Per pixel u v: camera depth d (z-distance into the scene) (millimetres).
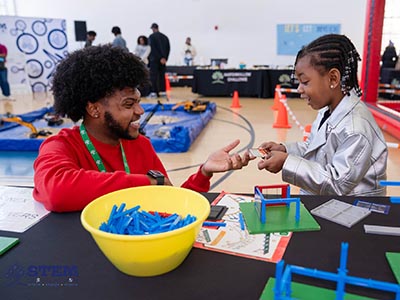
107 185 834
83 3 9641
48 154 932
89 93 946
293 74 1289
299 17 8852
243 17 9180
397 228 739
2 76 7371
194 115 5203
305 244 691
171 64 9852
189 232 583
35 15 9805
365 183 1141
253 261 640
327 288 561
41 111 5387
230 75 7523
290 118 5191
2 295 573
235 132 4277
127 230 663
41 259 663
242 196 939
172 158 3287
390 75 6359
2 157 3439
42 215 836
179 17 9500
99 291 573
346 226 755
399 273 591
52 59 8617
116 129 991
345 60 1112
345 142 1069
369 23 5156
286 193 839
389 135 4113
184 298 550
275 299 493
